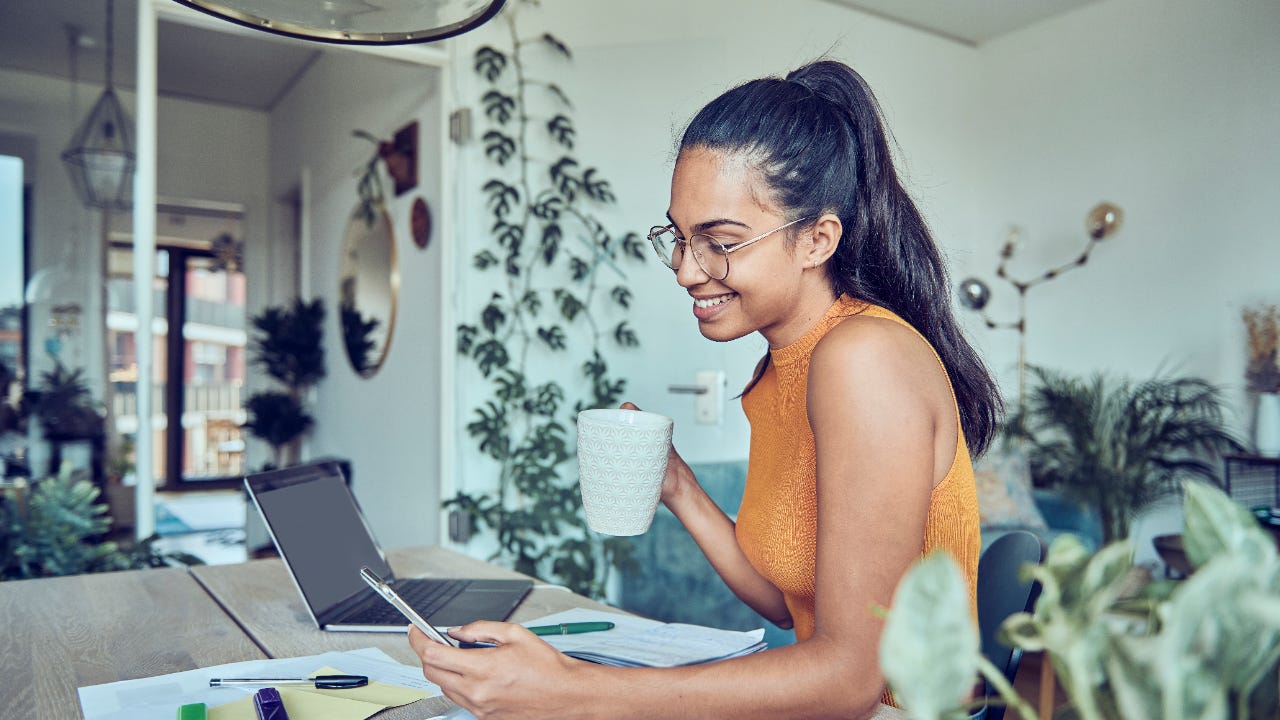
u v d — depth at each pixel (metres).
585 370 3.29
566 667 0.67
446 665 0.67
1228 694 0.31
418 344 3.67
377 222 4.27
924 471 0.72
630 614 1.15
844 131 0.87
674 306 3.17
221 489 7.82
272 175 6.59
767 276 0.83
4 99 3.18
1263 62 3.93
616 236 3.25
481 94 3.33
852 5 4.45
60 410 3.05
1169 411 4.14
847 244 0.88
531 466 3.24
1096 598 0.32
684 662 0.89
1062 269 4.66
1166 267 4.26
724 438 3.17
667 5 3.72
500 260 3.32
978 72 5.05
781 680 0.67
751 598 1.08
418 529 3.63
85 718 0.78
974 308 4.54
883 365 0.73
